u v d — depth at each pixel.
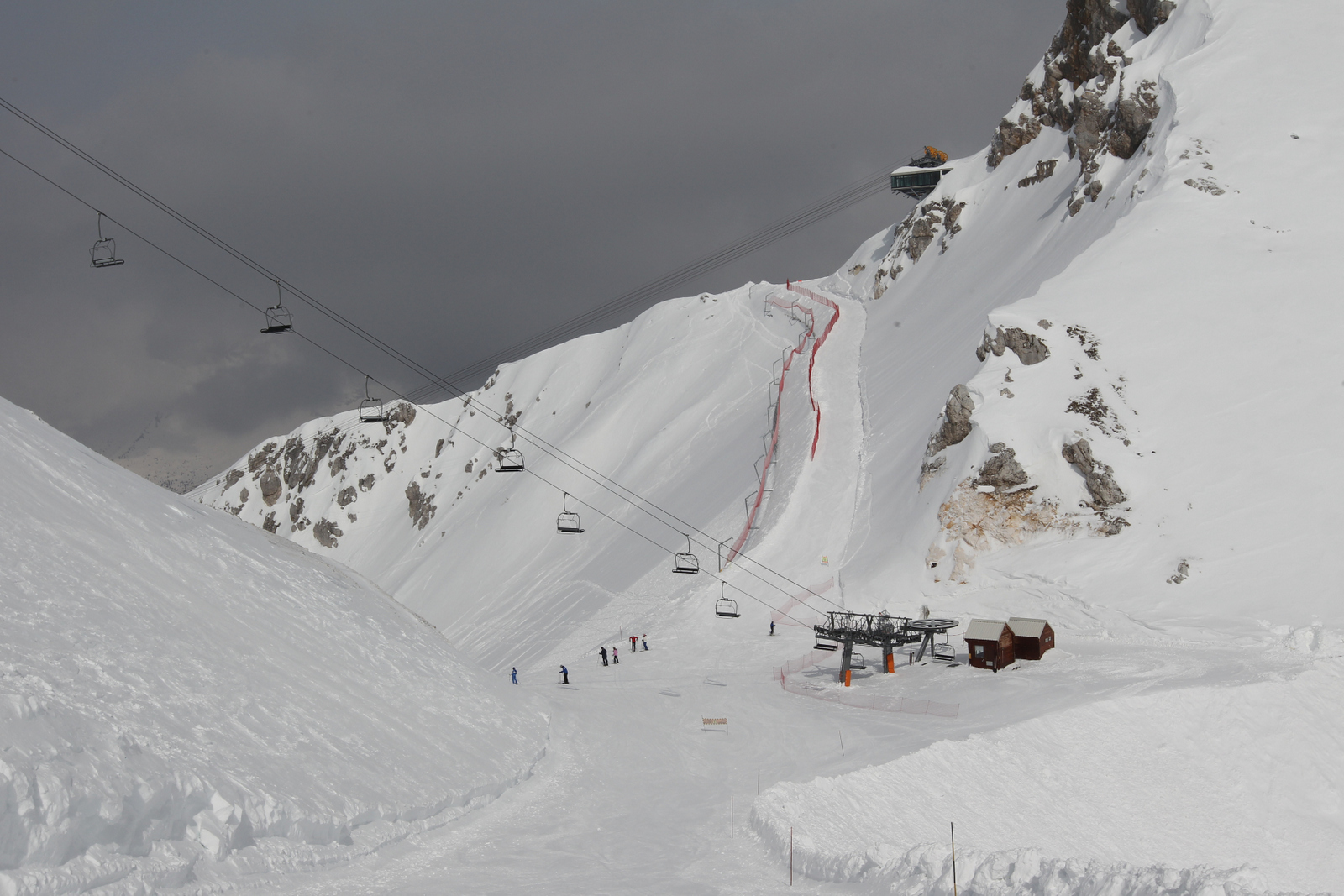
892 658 60.25
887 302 147.62
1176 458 73.56
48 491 29.33
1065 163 129.88
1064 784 38.59
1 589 22.73
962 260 135.38
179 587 29.53
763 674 62.47
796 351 149.25
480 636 118.56
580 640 84.50
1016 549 74.12
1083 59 136.62
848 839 28.86
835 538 88.81
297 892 21.03
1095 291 85.38
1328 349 76.75
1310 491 68.19
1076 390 79.00
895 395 108.19
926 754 37.06
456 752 32.41
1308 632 56.75
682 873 25.22
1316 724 45.06
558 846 27.45
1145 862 35.34
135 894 17.94
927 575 75.38
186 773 20.64
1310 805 40.59
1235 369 77.62
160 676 24.08
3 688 19.05
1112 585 67.19
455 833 27.61
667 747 41.81
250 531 40.50
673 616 81.56
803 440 108.12
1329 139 92.81
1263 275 83.12
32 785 17.08
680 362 175.25
